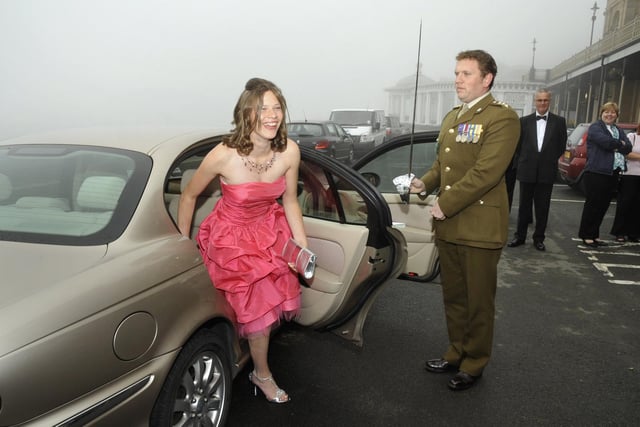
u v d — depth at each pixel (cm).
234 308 208
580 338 324
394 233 235
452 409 241
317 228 253
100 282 151
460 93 237
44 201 192
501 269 476
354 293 247
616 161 539
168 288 172
